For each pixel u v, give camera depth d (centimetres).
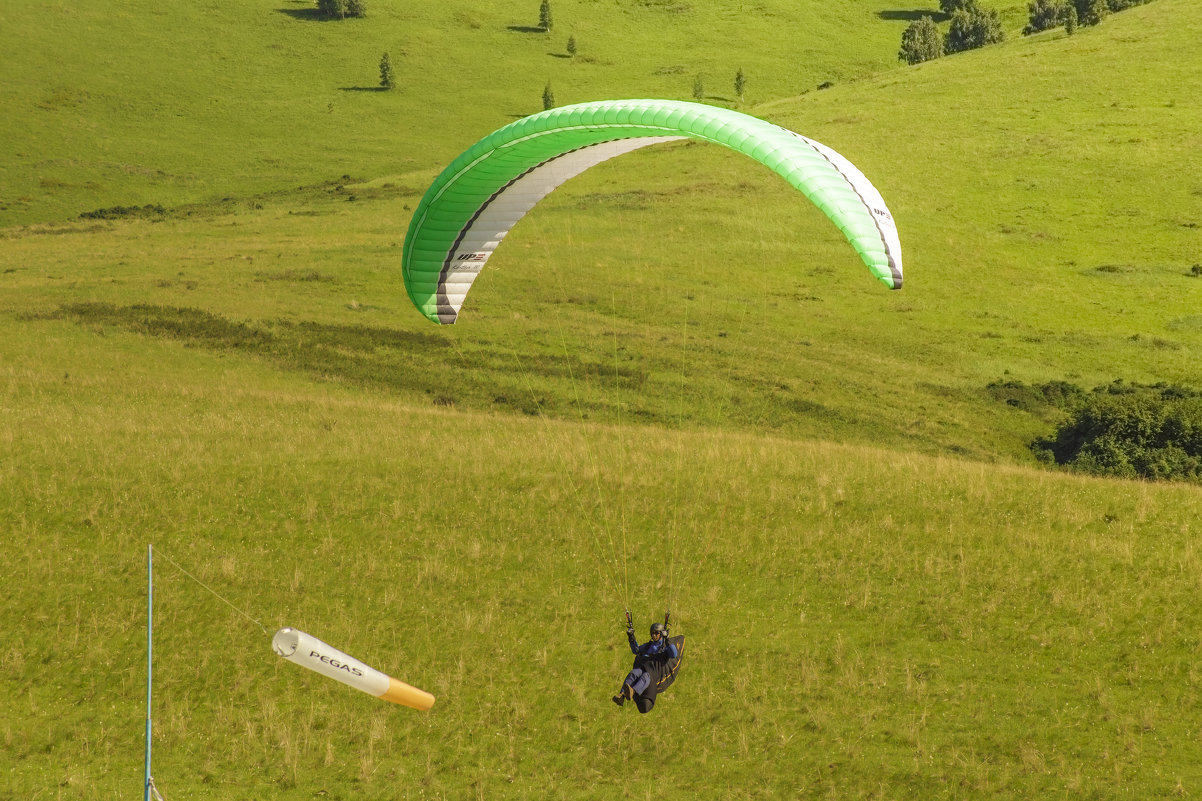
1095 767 6650
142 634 7994
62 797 6378
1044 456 16550
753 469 10719
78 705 7281
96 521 9362
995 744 6881
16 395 13938
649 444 11700
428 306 6794
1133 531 9288
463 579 8738
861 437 16812
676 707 7306
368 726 7131
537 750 6938
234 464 10569
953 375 19900
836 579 8694
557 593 8569
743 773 6694
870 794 6494
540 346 19988
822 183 5144
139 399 14200
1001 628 8050
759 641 7969
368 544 9219
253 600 8400
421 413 13975
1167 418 15900
